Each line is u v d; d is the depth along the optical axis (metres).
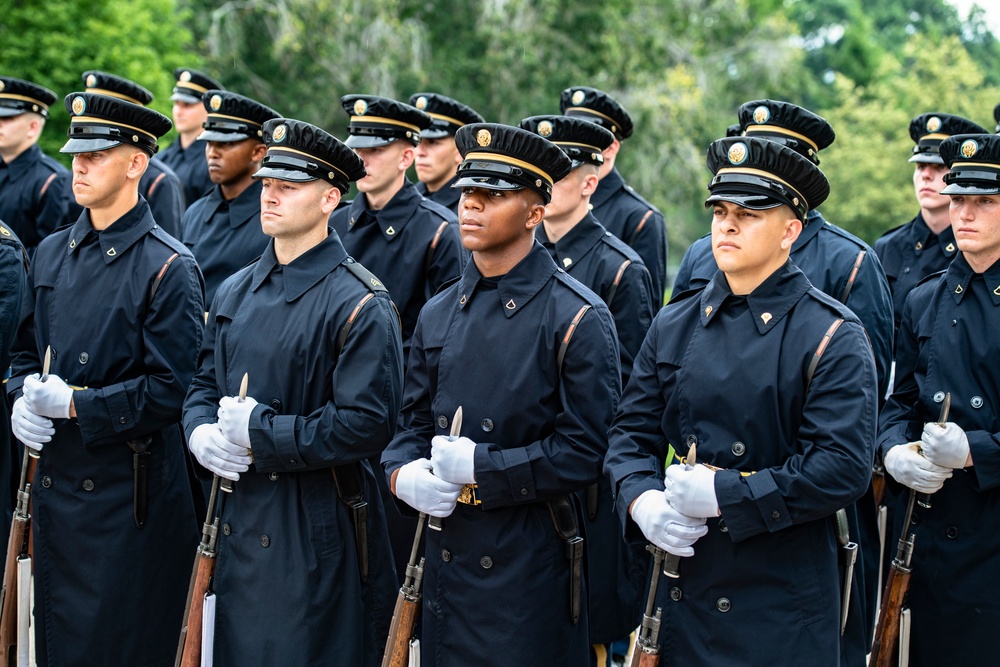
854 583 4.43
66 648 5.30
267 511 4.61
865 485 3.90
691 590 4.11
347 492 4.66
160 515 5.37
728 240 4.01
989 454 4.57
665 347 4.26
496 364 4.47
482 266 4.57
